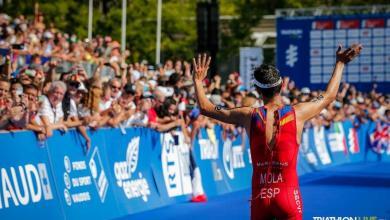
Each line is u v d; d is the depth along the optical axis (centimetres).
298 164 1939
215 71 1947
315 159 2089
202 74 596
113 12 3391
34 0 3228
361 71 2620
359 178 1802
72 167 977
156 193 1197
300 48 2631
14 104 904
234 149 1537
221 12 3972
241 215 1116
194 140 1348
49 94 955
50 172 923
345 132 2370
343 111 2394
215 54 1948
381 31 2591
